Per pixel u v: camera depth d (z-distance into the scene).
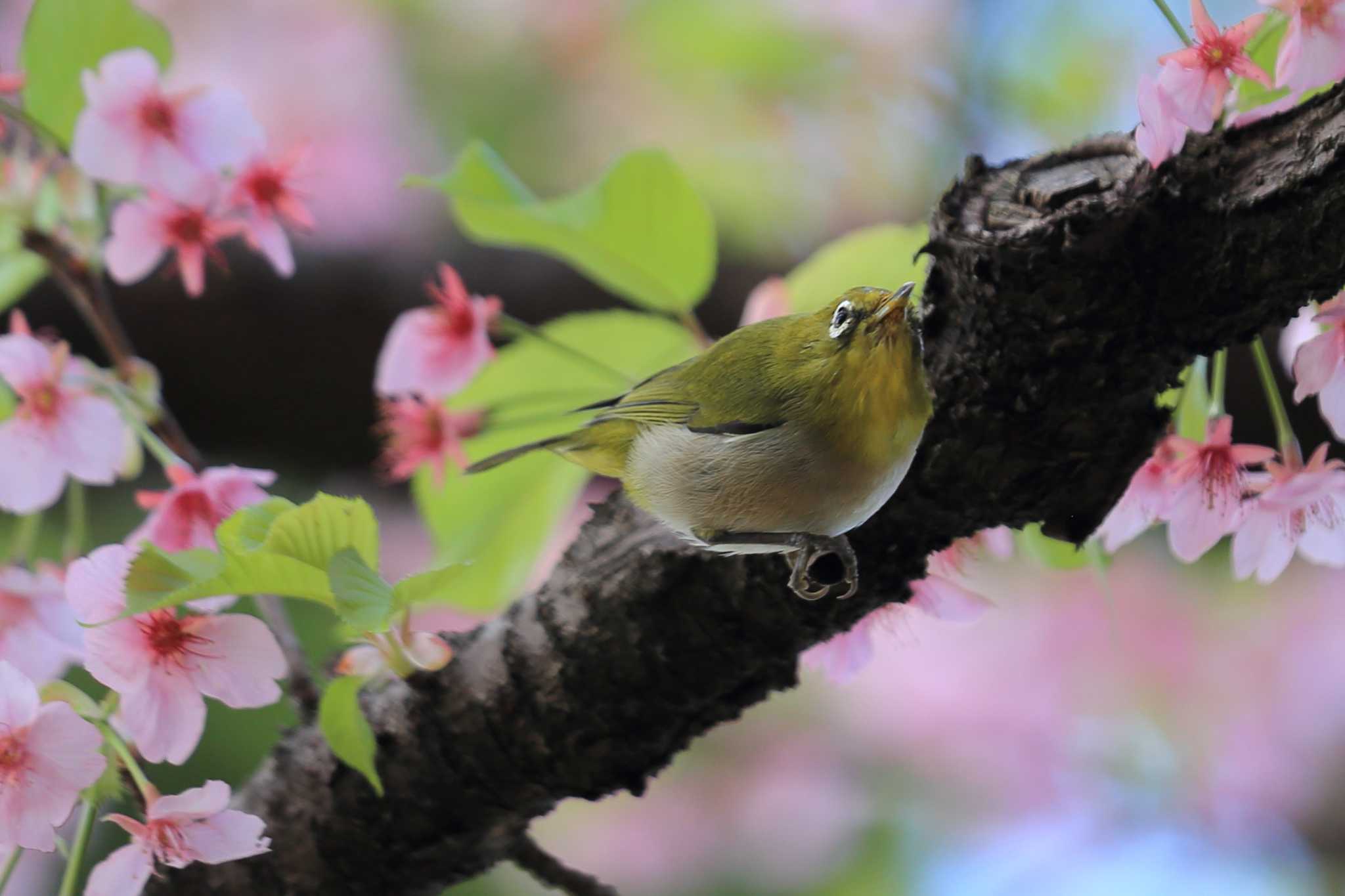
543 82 3.74
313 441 3.62
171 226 3.09
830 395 3.03
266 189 3.09
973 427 3.01
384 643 3.02
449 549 3.12
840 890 3.63
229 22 3.62
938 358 3.01
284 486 3.67
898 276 3.11
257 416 3.57
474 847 3.04
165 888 3.04
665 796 3.73
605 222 3.09
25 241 3.09
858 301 3.04
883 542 3.03
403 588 2.99
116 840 3.21
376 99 3.63
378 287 3.50
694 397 3.05
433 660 3.02
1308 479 3.02
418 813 3.04
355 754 3.01
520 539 3.12
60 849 3.00
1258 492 3.04
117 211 3.09
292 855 3.04
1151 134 2.99
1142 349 3.00
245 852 3.01
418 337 3.12
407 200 3.57
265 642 3.02
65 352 3.07
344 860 3.04
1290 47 3.00
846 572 3.02
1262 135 3.00
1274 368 3.26
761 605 3.02
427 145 3.67
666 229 3.10
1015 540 3.11
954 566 3.07
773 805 3.71
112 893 3.01
